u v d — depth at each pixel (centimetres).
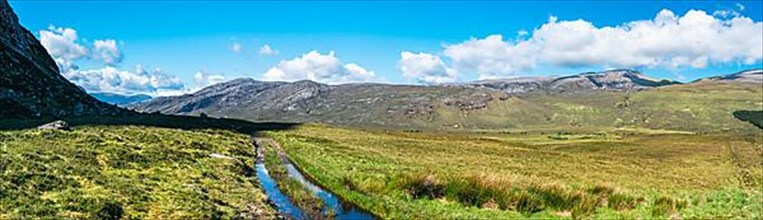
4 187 2605
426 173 3959
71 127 6731
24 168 3139
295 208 3478
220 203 3156
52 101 10575
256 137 10006
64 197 2647
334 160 5916
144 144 5569
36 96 10244
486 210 3375
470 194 3562
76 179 3148
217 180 3922
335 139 10344
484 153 9738
